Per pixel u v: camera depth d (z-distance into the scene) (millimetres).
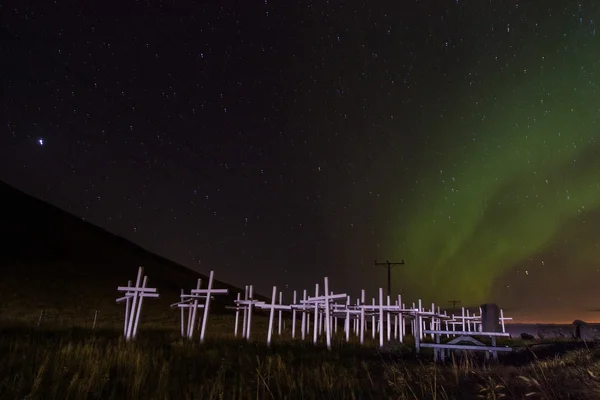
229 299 60500
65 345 12250
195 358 12336
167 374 8914
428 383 8508
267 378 9391
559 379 7613
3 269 42875
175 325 35188
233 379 9484
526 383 7594
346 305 26281
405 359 14977
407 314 24500
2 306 34438
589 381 7148
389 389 8336
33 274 44125
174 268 69812
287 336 26719
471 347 14062
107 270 53875
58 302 38938
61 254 53188
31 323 24109
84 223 70688
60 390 7484
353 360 13172
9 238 52344
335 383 8898
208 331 27703
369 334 31875
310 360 13578
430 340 27562
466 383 8391
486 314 19250
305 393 8172
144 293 18906
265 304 21516
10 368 8703
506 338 28953
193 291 20562
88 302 40969
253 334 27156
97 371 8398
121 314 39125
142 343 15445
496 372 9062
